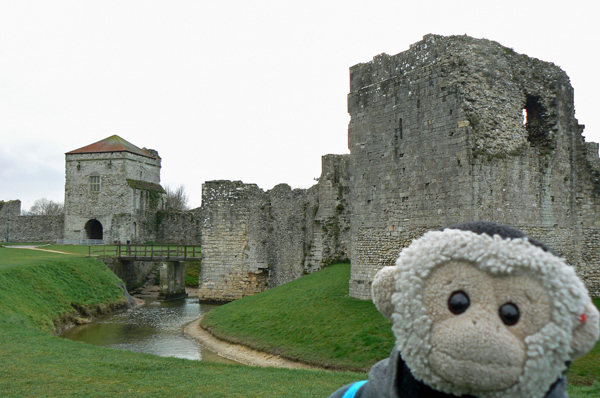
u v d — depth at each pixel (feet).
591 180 67.56
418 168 64.03
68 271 110.73
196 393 36.73
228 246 121.49
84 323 94.63
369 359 52.03
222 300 120.88
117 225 200.13
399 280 8.63
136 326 92.32
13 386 37.19
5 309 74.84
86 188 209.46
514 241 8.01
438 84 61.52
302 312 72.69
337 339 59.16
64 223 210.59
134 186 208.13
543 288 7.75
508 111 61.93
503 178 59.36
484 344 7.24
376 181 71.05
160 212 212.02
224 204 122.31
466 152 57.41
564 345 7.60
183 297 137.49
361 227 73.67
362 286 72.59
